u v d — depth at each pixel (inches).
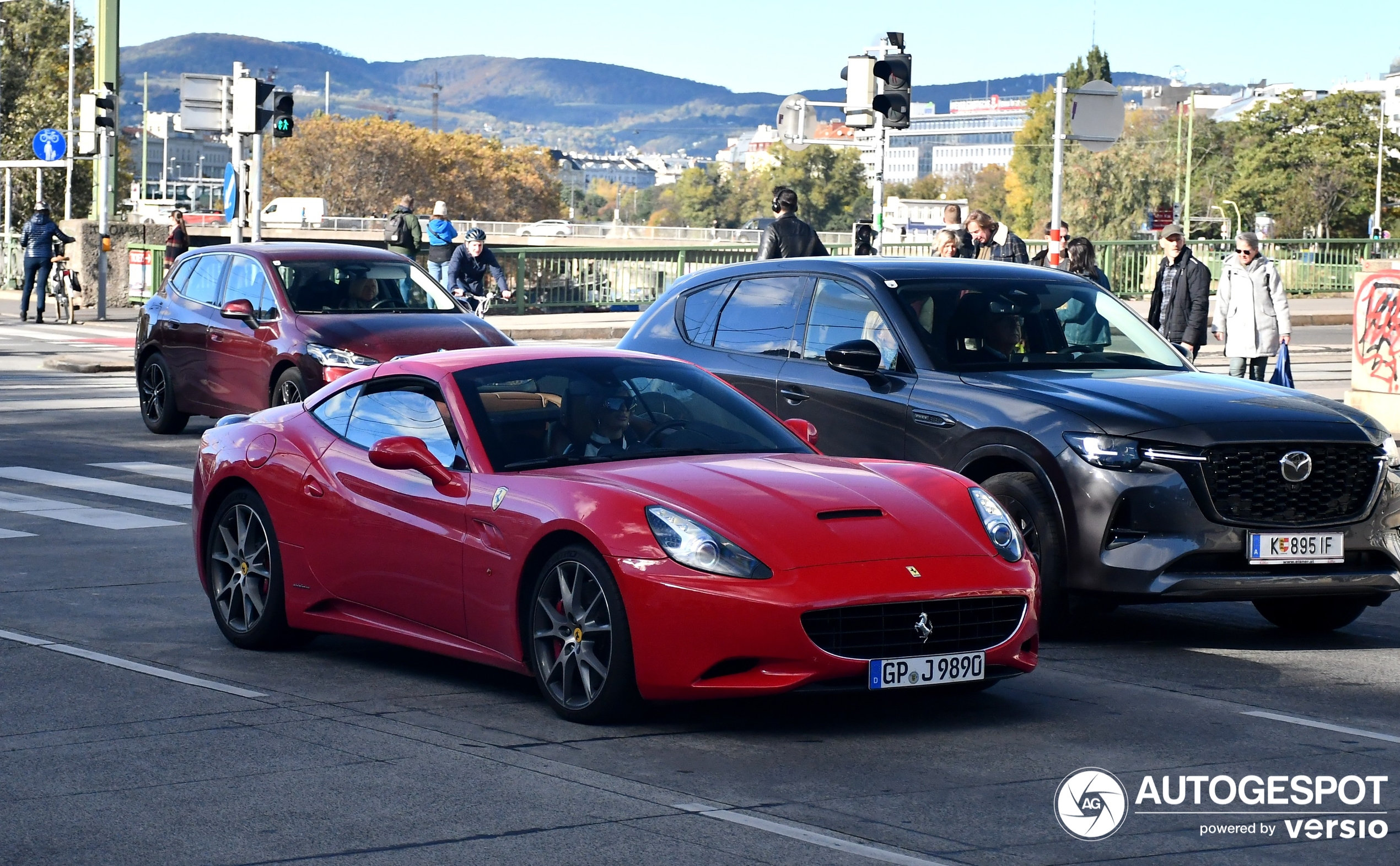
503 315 1326.3
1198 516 298.4
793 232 653.3
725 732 243.0
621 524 239.3
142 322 649.6
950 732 244.4
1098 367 348.2
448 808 203.6
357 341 565.9
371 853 186.2
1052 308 362.0
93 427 661.9
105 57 1246.9
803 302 377.1
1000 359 346.6
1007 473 320.5
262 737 238.8
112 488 507.5
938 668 237.8
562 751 231.5
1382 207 4087.1
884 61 745.0
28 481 518.6
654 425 273.7
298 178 5502.0
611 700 240.7
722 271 403.2
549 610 249.9
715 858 184.4
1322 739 242.1
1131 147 4345.5
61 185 2731.3
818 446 358.0
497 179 5949.8
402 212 1058.1
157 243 1389.0
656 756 229.3
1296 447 302.0
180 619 329.1
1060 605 312.0
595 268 1387.8
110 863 183.0
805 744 236.4
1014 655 245.4
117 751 231.0
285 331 579.2
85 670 283.0
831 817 201.0
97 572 376.2
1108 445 303.7
